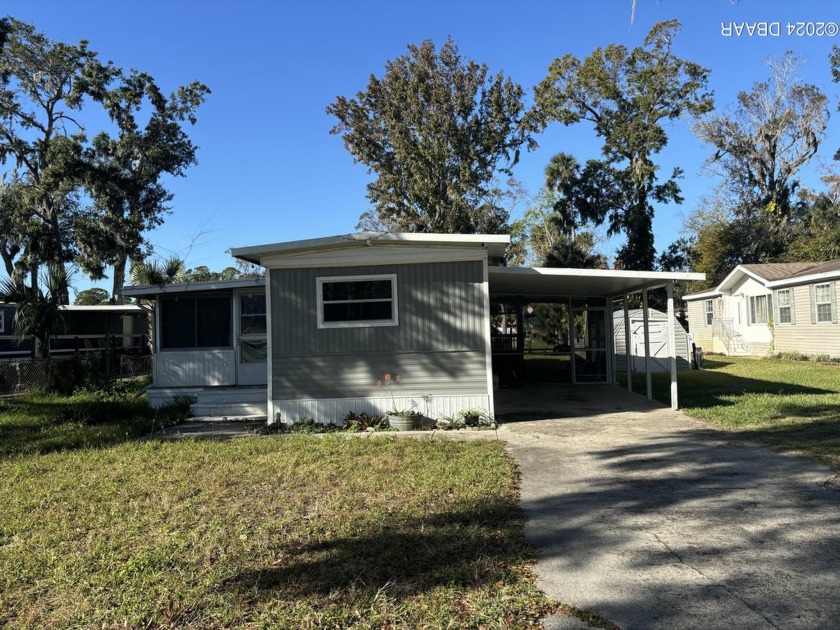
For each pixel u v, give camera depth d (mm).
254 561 4348
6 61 30375
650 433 9094
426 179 34125
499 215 39188
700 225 47656
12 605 3795
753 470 6676
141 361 23016
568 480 6461
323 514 5371
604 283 12383
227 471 7016
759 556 4258
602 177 37844
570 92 37031
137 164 35156
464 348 10250
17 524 5277
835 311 19812
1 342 20875
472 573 4062
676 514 5234
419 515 5258
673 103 35812
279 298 10391
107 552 4582
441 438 8930
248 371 13609
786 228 39188
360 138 35594
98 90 32219
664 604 3588
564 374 17172
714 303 29203
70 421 11195
